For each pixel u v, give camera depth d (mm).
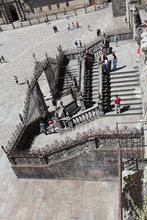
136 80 19891
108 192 14680
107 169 14734
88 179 15703
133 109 18000
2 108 26234
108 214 13461
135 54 23484
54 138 18797
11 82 32156
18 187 16172
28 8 66188
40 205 14758
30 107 20094
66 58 30641
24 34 54531
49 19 61625
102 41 26766
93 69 23562
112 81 20531
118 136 13359
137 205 9203
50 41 43500
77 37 41062
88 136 13977
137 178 10336
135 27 23141
